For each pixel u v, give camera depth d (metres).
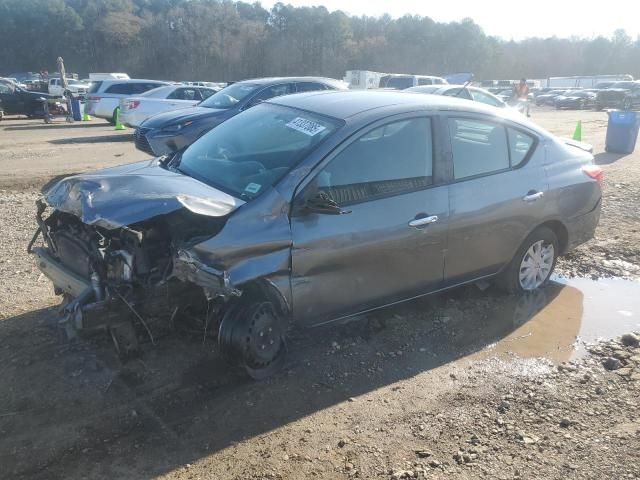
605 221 8.00
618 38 110.62
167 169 4.46
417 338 4.55
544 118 29.52
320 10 102.31
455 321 4.85
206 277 3.38
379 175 4.14
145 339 3.87
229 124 4.86
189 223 3.68
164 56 99.88
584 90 43.94
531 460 3.13
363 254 4.04
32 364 3.98
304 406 3.63
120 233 3.60
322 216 3.87
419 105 4.45
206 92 19.56
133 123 18.33
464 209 4.54
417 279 4.43
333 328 4.64
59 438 3.26
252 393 3.74
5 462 3.07
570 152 5.49
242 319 3.69
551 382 3.96
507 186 4.83
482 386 3.90
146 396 3.67
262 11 112.56
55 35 98.12
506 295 5.36
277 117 4.54
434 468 3.07
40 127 21.80
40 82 41.38
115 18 101.00
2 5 96.25
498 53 103.06
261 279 3.67
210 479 2.98
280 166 3.94
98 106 22.11
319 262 3.86
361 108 4.30
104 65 99.44
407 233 4.22
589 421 3.49
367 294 4.18
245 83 12.20
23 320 4.60
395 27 103.19
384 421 3.49
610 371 4.11
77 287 3.72
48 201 3.83
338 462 3.12
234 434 3.34
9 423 3.38
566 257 6.53
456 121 4.60
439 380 3.97
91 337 3.99
